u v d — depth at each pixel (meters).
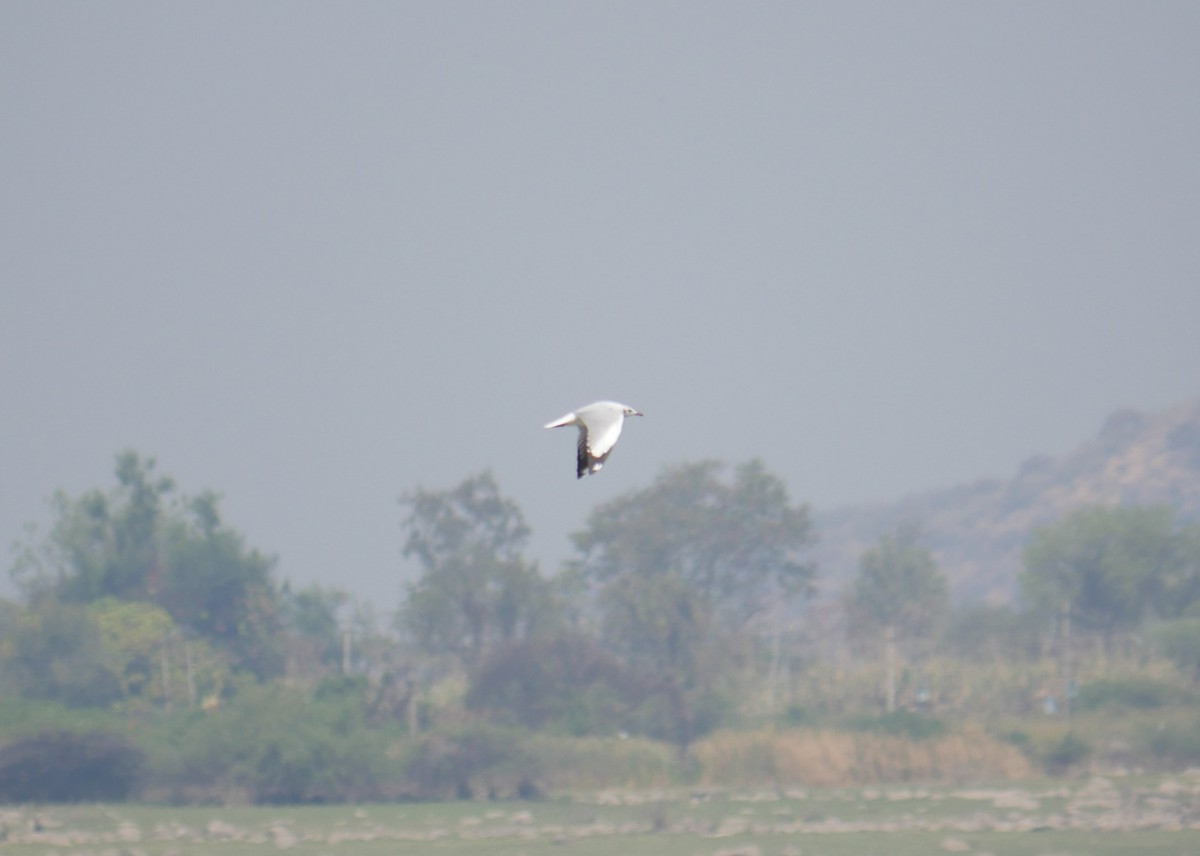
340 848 41.50
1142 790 51.25
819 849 39.09
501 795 57.41
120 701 72.50
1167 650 72.62
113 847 41.94
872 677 75.25
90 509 87.31
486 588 84.94
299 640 85.25
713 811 49.41
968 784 57.75
